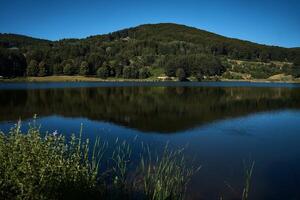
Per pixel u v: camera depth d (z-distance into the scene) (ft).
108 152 69.05
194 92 270.46
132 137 89.66
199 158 69.51
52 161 32.01
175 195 41.65
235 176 58.18
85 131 97.55
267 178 58.03
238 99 210.18
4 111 136.56
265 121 122.21
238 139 90.17
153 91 275.39
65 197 30.22
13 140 32.24
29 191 27.02
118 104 169.27
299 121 122.62
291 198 49.88
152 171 56.34
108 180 47.78
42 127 103.65
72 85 365.81
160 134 94.68
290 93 272.72
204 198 47.88
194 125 110.93
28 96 208.95
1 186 26.99
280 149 79.87
